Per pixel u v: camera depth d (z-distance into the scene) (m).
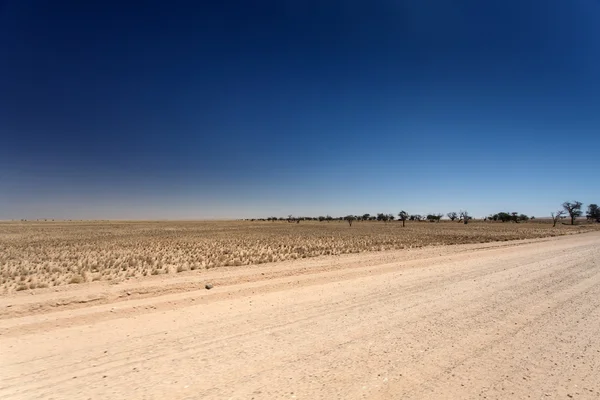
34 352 5.78
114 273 15.21
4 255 22.16
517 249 25.84
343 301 9.59
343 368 5.30
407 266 16.56
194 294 10.30
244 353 5.83
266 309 8.72
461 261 18.55
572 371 5.34
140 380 4.80
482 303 9.41
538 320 7.88
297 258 21.09
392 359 5.67
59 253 23.69
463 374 5.16
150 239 39.97
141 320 7.70
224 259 20.05
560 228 78.12
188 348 6.03
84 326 7.21
